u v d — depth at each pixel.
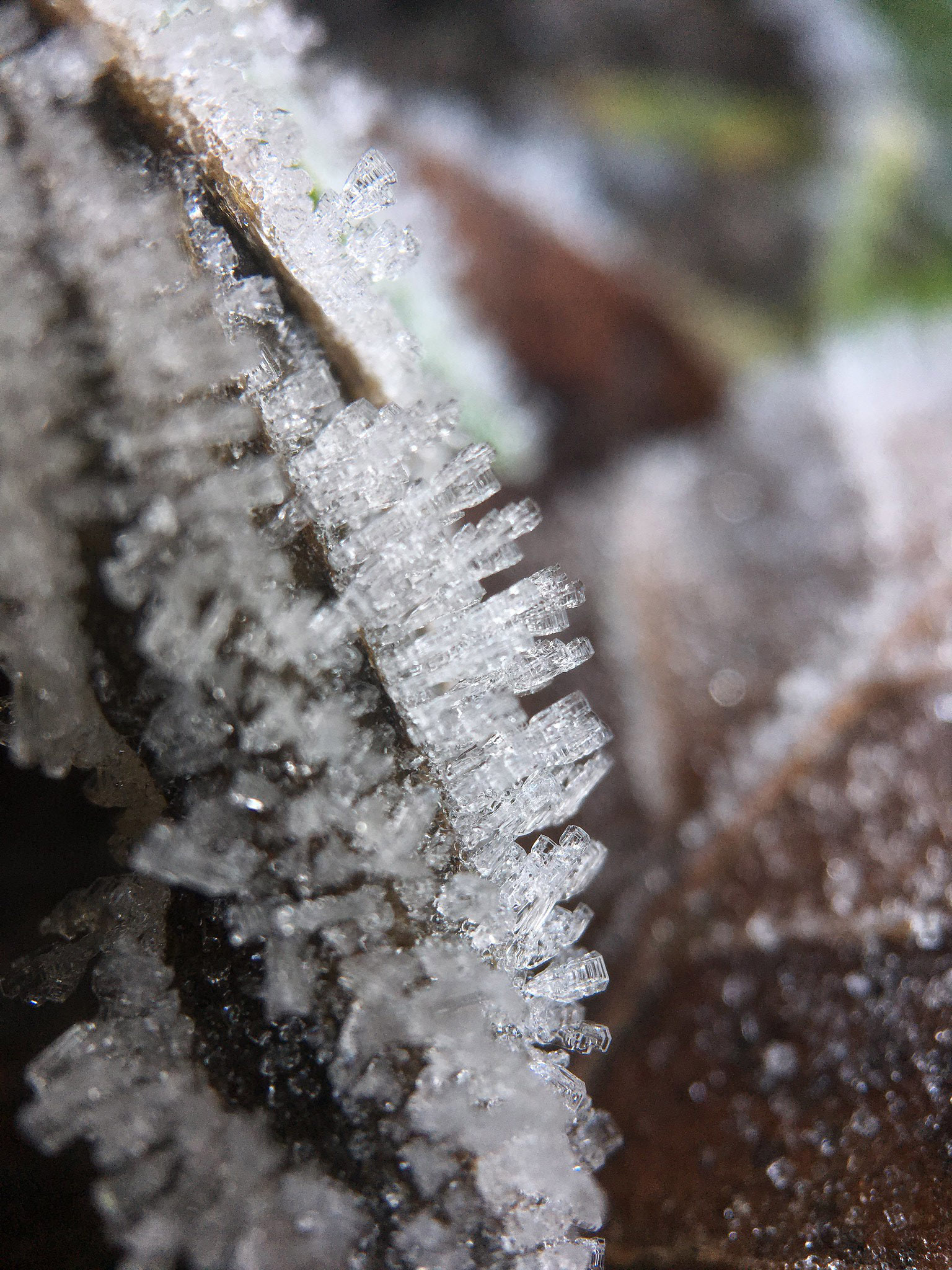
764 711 0.05
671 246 0.09
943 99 0.09
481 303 0.07
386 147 0.07
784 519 0.06
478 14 0.09
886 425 0.07
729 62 0.09
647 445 0.07
